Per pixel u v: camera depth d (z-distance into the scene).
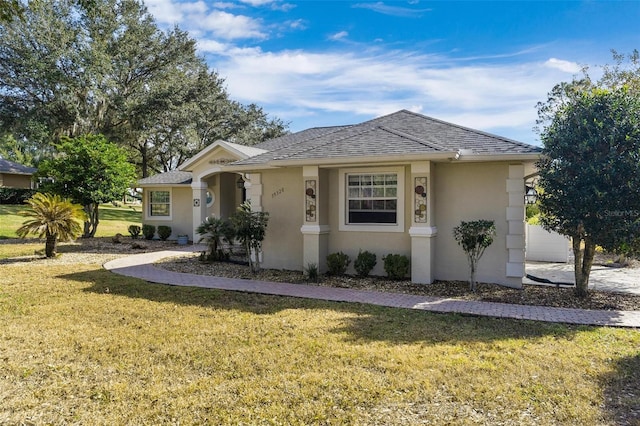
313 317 7.71
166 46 35.75
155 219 22.33
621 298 9.24
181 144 36.41
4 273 12.20
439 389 4.70
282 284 10.78
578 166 8.67
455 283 10.62
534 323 7.33
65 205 15.40
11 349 5.97
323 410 4.24
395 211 11.42
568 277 11.89
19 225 23.92
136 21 34.47
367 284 10.66
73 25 30.59
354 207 11.97
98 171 18.92
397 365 5.35
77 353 5.83
